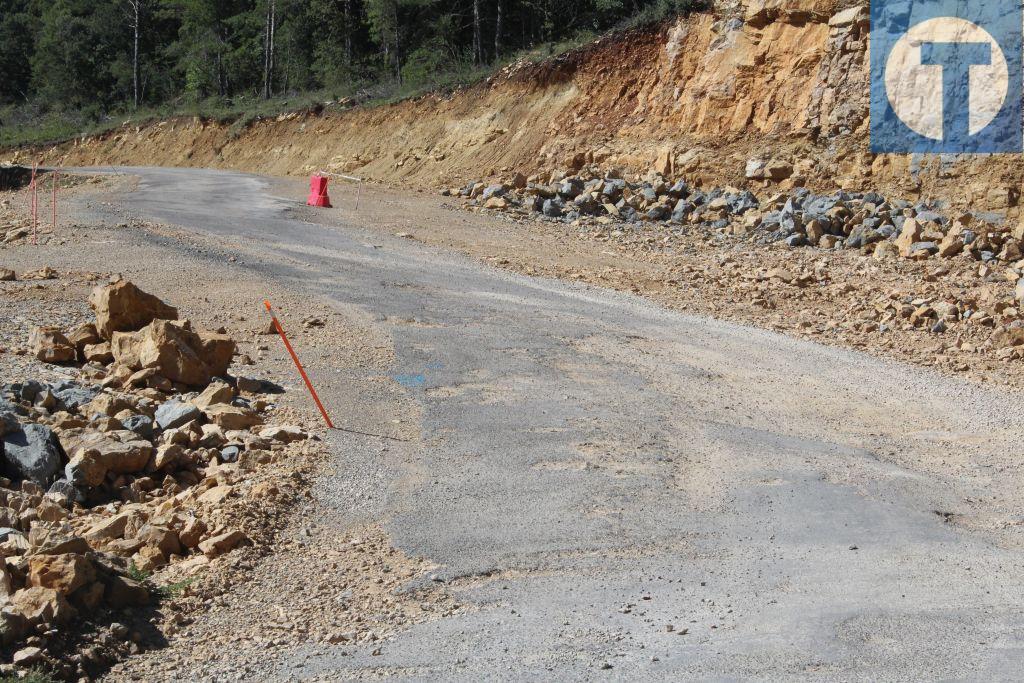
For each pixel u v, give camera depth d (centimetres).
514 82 4028
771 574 785
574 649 655
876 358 1627
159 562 784
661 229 2830
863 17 2983
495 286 1973
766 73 3216
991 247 2409
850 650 649
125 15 8712
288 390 1238
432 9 5853
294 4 6969
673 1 3597
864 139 2922
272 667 635
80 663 627
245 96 7075
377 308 1680
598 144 3541
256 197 3200
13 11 10544
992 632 679
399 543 830
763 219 2800
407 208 3016
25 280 1725
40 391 1116
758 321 1867
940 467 1093
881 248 2464
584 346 1543
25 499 863
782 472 1034
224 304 1645
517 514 898
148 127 6469
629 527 877
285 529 852
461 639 673
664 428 1173
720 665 628
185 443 1019
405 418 1159
